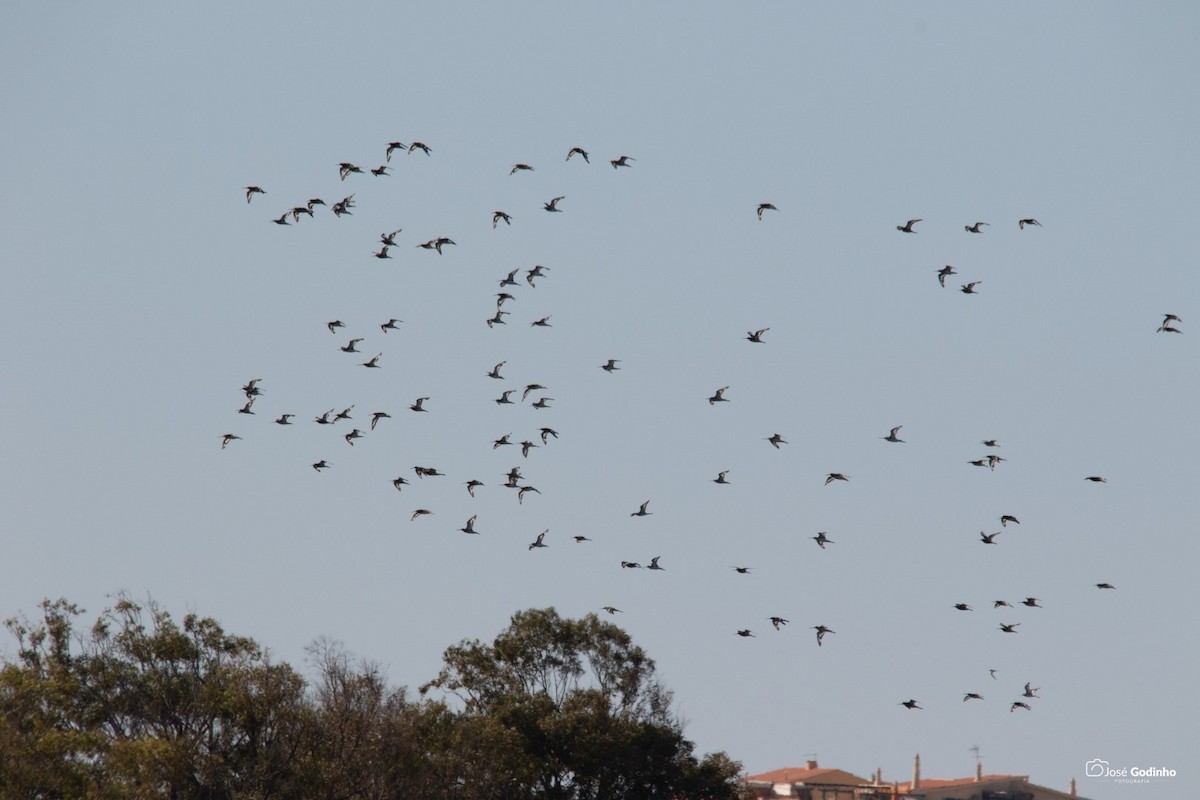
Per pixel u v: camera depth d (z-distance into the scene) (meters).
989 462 69.44
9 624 67.62
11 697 57.06
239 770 67.50
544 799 88.00
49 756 53.78
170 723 68.38
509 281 68.75
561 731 88.00
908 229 60.97
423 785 74.06
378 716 74.00
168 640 69.56
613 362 68.12
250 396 71.38
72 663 68.38
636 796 89.69
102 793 54.44
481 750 83.06
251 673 69.25
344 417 73.06
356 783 70.81
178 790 64.00
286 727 69.12
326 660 75.62
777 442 67.81
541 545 74.00
